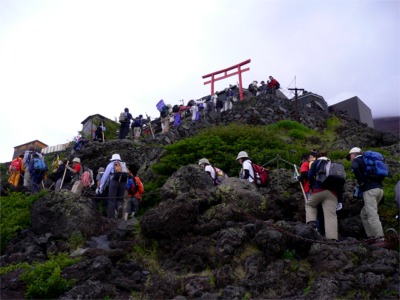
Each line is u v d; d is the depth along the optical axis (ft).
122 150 62.18
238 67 96.48
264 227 28.53
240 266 26.58
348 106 103.91
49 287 25.71
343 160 54.54
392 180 45.14
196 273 27.25
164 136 71.87
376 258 26.05
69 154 80.53
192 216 31.53
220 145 56.24
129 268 28.27
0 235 34.09
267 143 58.29
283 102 89.97
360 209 34.86
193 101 88.38
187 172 36.45
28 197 39.34
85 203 35.35
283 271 25.36
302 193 36.37
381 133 72.74
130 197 40.29
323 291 22.74
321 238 28.02
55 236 32.76
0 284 27.35
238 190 34.86
